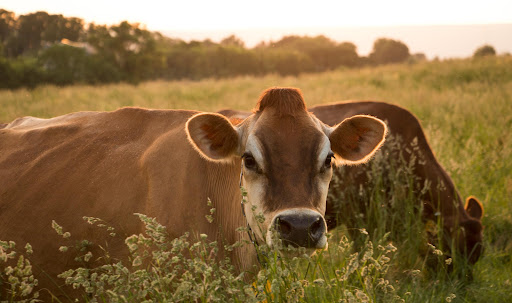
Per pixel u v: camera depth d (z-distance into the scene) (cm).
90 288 271
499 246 564
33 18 13125
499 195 648
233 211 335
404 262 488
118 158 362
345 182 528
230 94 1798
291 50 10031
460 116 1051
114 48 5791
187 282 257
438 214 489
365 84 2031
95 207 348
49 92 2009
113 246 340
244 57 8681
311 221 273
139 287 279
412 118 527
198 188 334
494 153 732
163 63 6259
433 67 2484
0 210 378
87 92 2062
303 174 290
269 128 299
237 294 287
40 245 358
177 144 346
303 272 398
